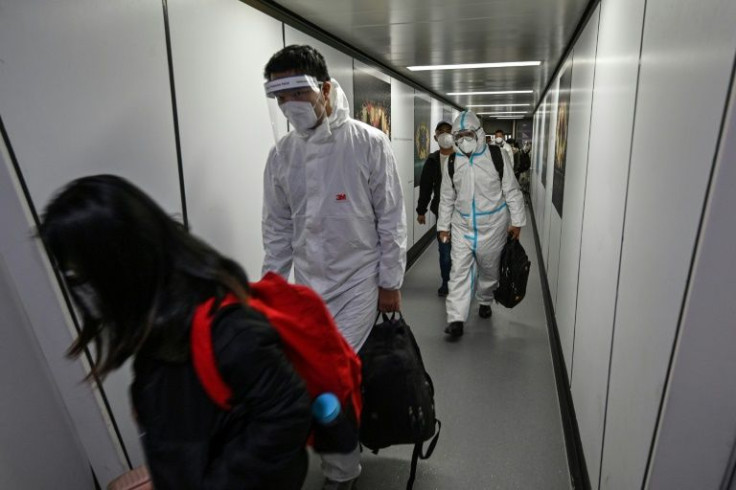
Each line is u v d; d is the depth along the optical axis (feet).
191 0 5.16
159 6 4.66
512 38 9.92
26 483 3.90
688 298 2.39
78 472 4.44
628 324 3.66
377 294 5.56
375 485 5.69
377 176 5.14
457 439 6.53
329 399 2.87
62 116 3.67
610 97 5.01
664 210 2.88
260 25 6.70
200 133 5.41
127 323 2.02
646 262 3.23
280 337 2.45
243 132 6.33
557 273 9.85
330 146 4.96
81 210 1.85
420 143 18.35
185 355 2.06
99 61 3.99
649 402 2.95
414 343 5.34
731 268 2.25
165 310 2.02
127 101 4.30
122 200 1.92
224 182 5.93
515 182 9.33
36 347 3.98
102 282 1.94
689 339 2.43
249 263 6.65
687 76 2.58
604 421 4.42
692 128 2.47
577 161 7.58
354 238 5.18
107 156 4.11
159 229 2.04
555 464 6.02
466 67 13.82
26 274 3.63
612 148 4.72
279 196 5.50
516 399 7.53
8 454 3.76
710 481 2.65
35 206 3.51
